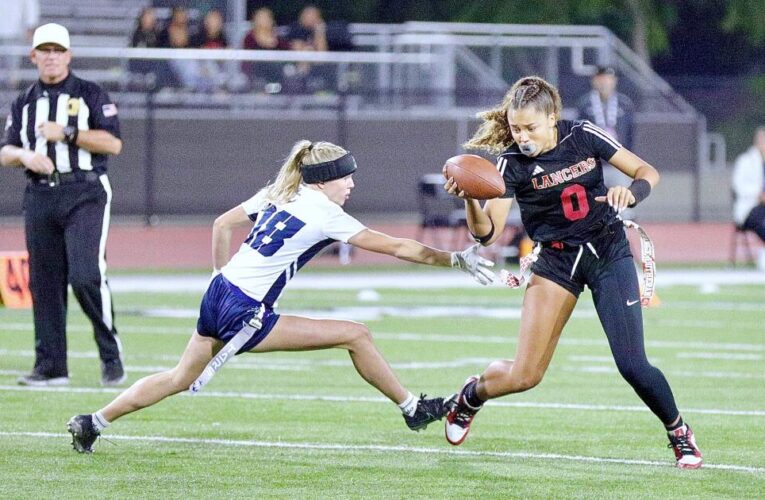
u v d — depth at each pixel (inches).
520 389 644.1
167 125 2165.4
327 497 580.7
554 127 625.0
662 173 2529.5
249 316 624.7
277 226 623.8
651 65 3718.0
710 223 2428.6
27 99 901.2
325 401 852.6
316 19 2347.4
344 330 641.6
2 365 1021.8
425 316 1390.3
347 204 2268.7
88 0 2554.1
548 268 636.1
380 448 693.9
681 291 1669.5
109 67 2171.5
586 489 596.4
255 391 895.7
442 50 2369.6
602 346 1166.3
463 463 655.8
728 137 2763.3
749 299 1579.7
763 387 923.4
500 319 1371.8
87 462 651.5
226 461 657.0
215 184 2188.7
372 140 2282.2
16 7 2374.5
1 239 1987.0
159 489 594.2
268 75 2239.2
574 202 625.9
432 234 2171.5
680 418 642.2
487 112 636.1
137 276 1815.9
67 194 894.4
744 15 3415.4
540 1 3260.3
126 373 975.0
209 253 2068.2
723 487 600.4
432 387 920.9
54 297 911.7
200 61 2212.1
